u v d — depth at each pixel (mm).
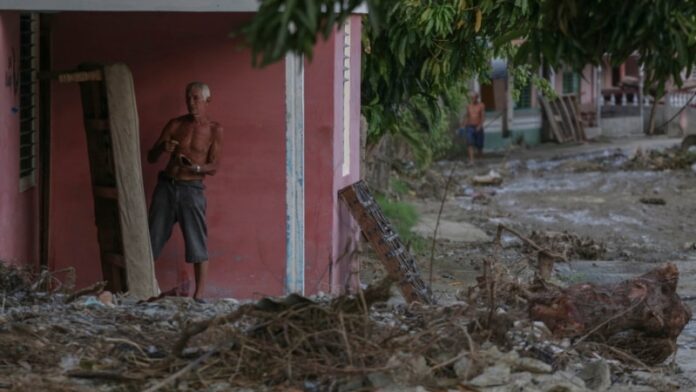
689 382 10281
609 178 37156
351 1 6629
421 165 25203
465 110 44750
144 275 14055
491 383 8711
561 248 21719
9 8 13320
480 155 44719
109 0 13734
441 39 17844
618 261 21438
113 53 15156
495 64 38094
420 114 22562
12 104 13680
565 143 51531
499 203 30969
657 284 10734
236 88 14992
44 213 15195
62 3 13570
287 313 8906
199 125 14523
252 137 14992
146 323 10414
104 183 14492
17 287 11914
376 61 18469
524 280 14688
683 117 54844
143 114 15164
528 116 50688
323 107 14852
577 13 9359
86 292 12438
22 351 9148
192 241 14594
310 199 14930
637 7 9266
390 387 8523
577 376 9500
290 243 14875
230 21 14992
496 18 16594
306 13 5773
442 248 22031
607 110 55781
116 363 9055
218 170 15062
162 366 8844
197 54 15062
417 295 14188
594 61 9656
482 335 9281
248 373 8727
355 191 15211
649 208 30062
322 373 8586
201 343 9359
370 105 19172
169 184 14531
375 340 8969
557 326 10516
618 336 10672
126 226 14023
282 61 14812
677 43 9484
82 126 15266
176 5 13898
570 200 31656
